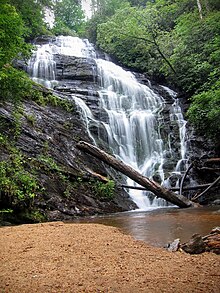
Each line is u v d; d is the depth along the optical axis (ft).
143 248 19.30
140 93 83.46
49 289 12.64
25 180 38.63
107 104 75.00
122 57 108.27
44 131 52.08
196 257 16.92
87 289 12.50
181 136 73.46
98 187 49.34
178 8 101.35
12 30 43.24
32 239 21.98
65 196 43.65
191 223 28.96
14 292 12.42
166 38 93.66
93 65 87.86
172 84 93.61
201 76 75.00
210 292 11.77
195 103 63.10
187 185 61.72
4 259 17.20
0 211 34.01
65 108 62.90
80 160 52.60
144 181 49.03
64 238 22.02
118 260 16.53
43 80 79.51
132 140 70.23
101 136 65.21
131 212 45.37
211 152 65.87
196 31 76.89
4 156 41.47
